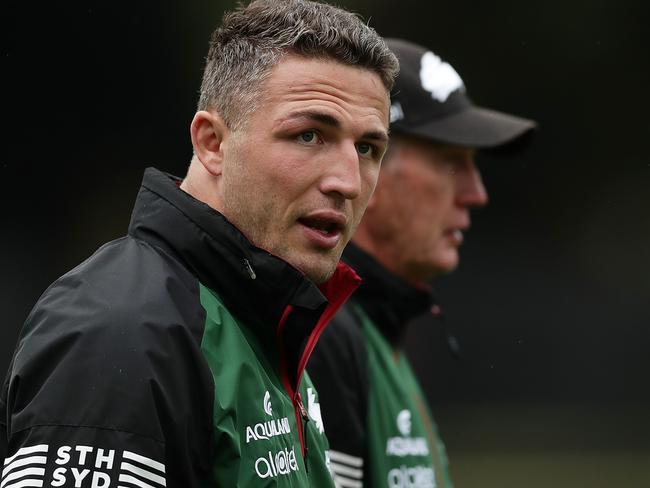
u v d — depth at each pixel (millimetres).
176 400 6207
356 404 10891
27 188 40312
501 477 39312
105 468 5867
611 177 49375
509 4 45750
